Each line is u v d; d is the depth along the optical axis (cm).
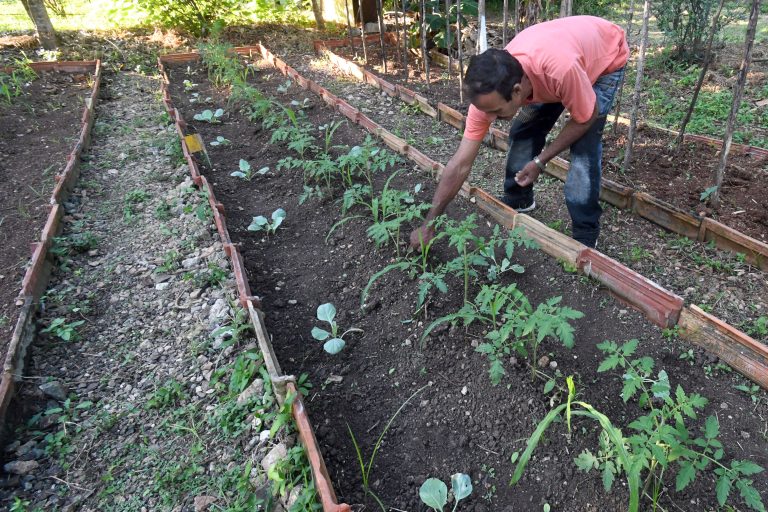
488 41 730
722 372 255
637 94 395
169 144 500
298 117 546
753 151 431
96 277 341
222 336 288
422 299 280
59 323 296
